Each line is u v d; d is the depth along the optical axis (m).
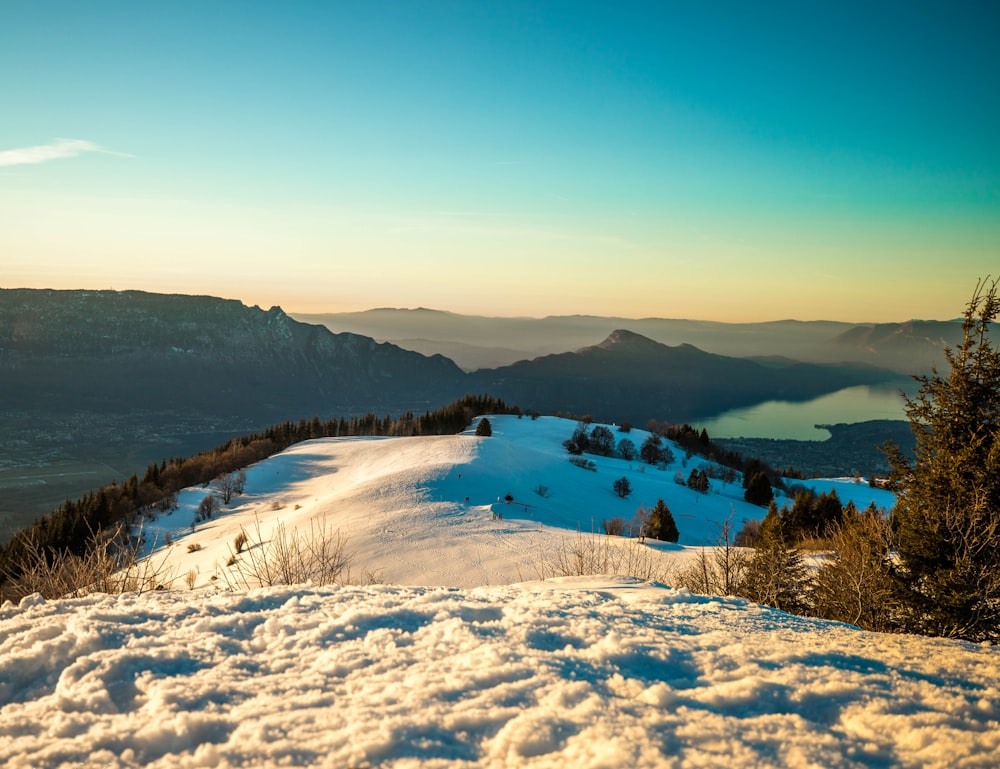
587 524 48.84
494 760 2.76
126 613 5.02
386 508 43.81
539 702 3.33
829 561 12.58
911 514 10.41
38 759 2.90
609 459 95.88
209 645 4.36
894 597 10.16
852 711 3.29
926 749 2.85
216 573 14.77
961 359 10.96
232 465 94.38
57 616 4.91
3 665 3.98
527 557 30.36
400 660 4.00
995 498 9.86
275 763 2.75
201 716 3.19
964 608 9.25
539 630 4.68
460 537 34.97
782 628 5.47
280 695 3.52
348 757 2.76
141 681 3.73
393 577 28.45
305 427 132.25
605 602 6.39
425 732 2.99
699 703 3.37
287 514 50.34
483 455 68.00
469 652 4.12
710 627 5.32
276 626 4.76
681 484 80.81
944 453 10.62
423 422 122.38
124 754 2.91
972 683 3.85
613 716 3.12
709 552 23.47
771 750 2.83
